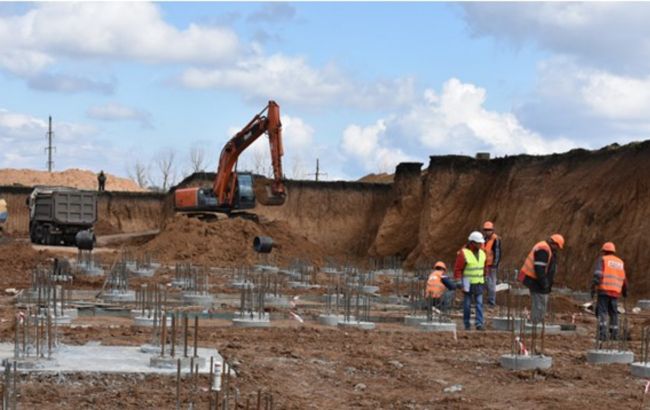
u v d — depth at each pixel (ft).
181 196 178.60
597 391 46.21
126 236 194.39
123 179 355.97
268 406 38.42
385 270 156.56
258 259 160.25
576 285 129.29
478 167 178.70
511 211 161.99
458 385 46.93
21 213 240.94
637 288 116.67
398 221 193.26
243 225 165.07
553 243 68.49
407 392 45.03
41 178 334.65
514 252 152.25
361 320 75.97
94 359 47.03
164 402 39.34
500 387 46.88
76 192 174.19
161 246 159.84
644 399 44.04
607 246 63.26
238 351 54.60
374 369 50.88
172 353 46.16
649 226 121.60
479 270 71.92
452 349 59.77
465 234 172.55
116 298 86.02
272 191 173.17
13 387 36.47
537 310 68.49
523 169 165.27
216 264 154.51
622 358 55.47
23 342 47.32
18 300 82.43
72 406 38.24
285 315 79.25
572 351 61.11
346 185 217.15
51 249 163.73
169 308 79.87
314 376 48.03
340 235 212.84
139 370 44.37
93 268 116.98
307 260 159.22
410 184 195.11
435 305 82.38
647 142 135.03
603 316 62.80
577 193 143.23
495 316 82.99
